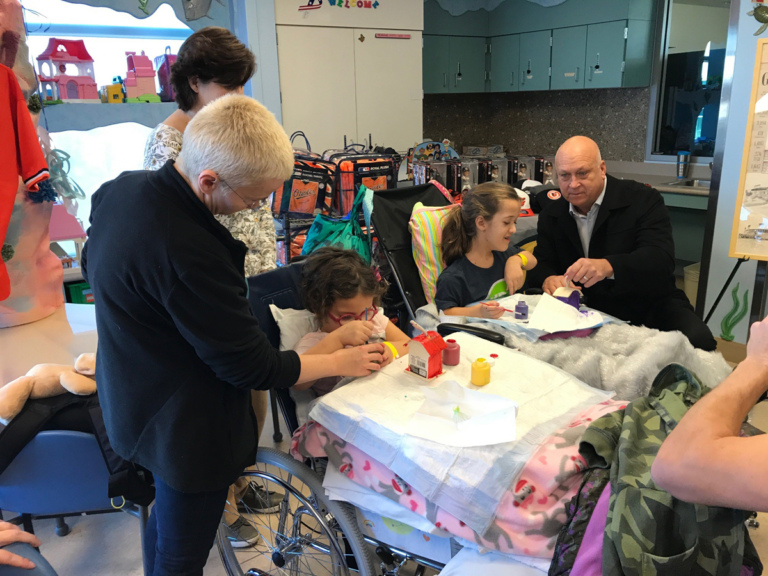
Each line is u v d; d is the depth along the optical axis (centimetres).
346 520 135
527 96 533
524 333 179
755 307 284
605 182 239
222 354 109
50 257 200
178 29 359
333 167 288
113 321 111
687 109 426
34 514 152
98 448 134
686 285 350
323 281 163
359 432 128
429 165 367
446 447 118
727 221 293
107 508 148
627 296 237
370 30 398
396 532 138
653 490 100
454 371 148
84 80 320
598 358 166
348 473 133
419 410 128
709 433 83
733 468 79
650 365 161
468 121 554
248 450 130
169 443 115
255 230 180
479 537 112
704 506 95
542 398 134
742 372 91
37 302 194
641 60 424
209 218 108
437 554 132
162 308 109
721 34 394
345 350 140
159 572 127
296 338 168
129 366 113
